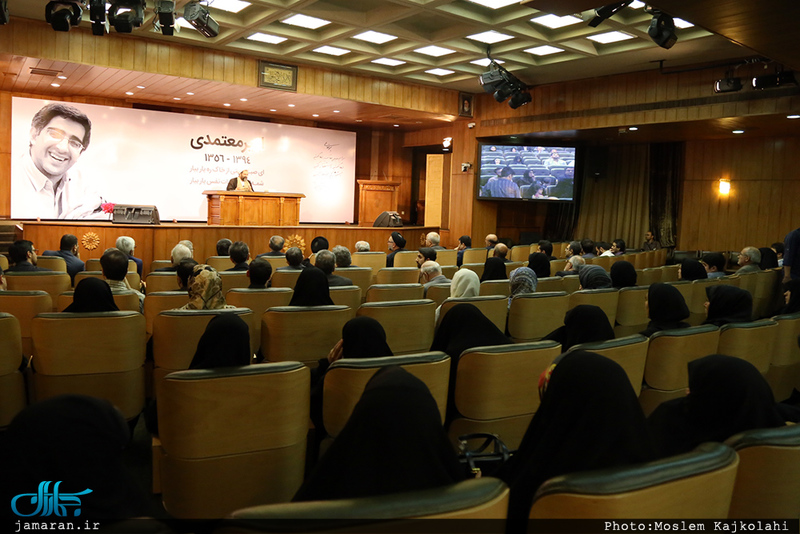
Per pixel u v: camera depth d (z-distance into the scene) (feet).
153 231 36.45
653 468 3.94
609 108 39.24
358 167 57.16
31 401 10.31
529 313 13.92
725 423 5.97
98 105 43.29
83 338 9.30
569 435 5.08
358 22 30.19
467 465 7.11
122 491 3.94
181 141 46.57
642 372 9.57
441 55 37.11
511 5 28.19
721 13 18.11
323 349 11.12
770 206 42.60
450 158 54.70
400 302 11.96
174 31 28.17
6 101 41.34
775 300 25.00
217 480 6.80
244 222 41.27
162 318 10.32
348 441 4.72
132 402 10.02
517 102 37.52
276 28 31.83
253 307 13.51
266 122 50.52
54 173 42.22
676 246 47.47
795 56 22.72
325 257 16.71
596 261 27.58
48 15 23.80
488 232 49.42
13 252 17.83
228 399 6.57
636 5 27.14
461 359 8.39
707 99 34.81
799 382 13.69
